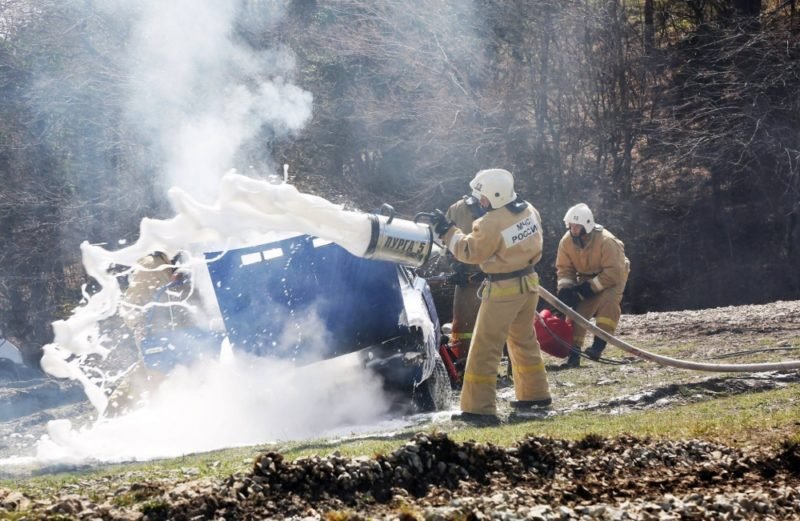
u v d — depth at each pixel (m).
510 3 40.31
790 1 42.56
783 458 8.70
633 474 8.41
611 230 40.69
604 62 40.62
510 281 12.10
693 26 43.50
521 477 8.16
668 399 13.26
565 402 13.41
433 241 12.06
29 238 35.97
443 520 6.85
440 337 15.42
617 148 41.03
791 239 40.75
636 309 41.38
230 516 7.07
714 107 40.47
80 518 6.93
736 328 20.78
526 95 40.53
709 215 42.00
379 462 7.97
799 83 40.03
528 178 40.28
